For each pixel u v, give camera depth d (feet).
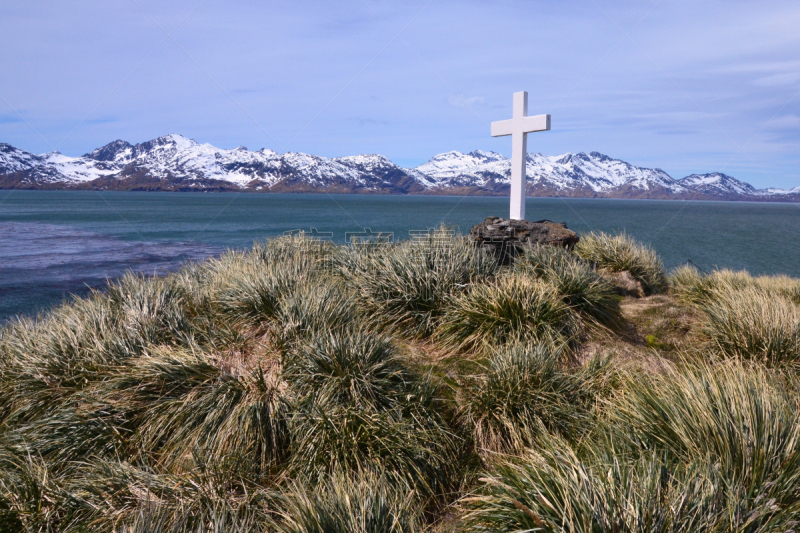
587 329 20.27
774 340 17.42
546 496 9.52
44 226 215.72
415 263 22.65
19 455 14.11
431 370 17.76
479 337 19.27
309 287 21.12
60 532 11.76
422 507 12.33
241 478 12.82
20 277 81.15
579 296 21.17
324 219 298.35
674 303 25.52
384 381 15.39
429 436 14.23
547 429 14.40
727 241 193.06
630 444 11.57
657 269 31.96
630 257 30.42
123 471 12.86
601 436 12.55
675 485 9.24
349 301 20.59
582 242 33.35
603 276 25.94
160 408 15.28
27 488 12.55
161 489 12.35
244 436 14.14
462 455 14.55
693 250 150.41
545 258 24.12
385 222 264.52
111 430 14.69
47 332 19.54
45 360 17.20
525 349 17.21
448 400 16.12
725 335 19.02
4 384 17.69
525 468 11.09
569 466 10.11
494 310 19.66
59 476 13.44
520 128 33.17
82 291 70.33
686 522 8.20
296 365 15.97
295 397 15.03
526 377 15.83
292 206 574.97
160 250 121.29
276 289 21.04
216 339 18.29
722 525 8.17
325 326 17.69
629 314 23.20
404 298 21.54
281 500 12.03
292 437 14.20
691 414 11.27
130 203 601.21
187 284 24.61
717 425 10.47
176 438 14.40
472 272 22.75
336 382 15.06
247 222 262.26
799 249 167.32
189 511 11.62
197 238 157.99
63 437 14.51
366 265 24.95
